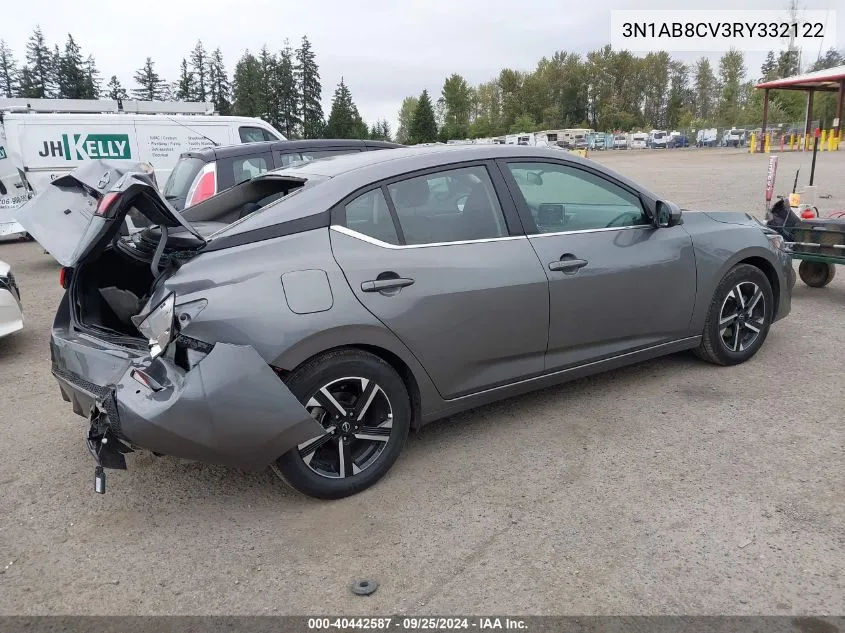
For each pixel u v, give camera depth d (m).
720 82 96.69
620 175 4.33
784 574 2.61
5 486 3.61
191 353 2.94
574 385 4.64
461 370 3.61
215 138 13.34
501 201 3.81
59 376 3.49
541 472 3.49
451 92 95.88
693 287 4.46
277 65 84.62
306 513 3.22
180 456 2.92
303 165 4.17
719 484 3.27
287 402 2.97
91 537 3.10
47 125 13.00
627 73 98.38
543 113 97.56
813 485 3.22
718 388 4.46
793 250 6.64
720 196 15.43
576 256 3.94
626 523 2.99
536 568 2.72
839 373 4.62
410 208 3.53
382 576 2.73
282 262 3.13
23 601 2.67
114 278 3.95
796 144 41.12
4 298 6.08
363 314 3.21
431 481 3.46
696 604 2.47
